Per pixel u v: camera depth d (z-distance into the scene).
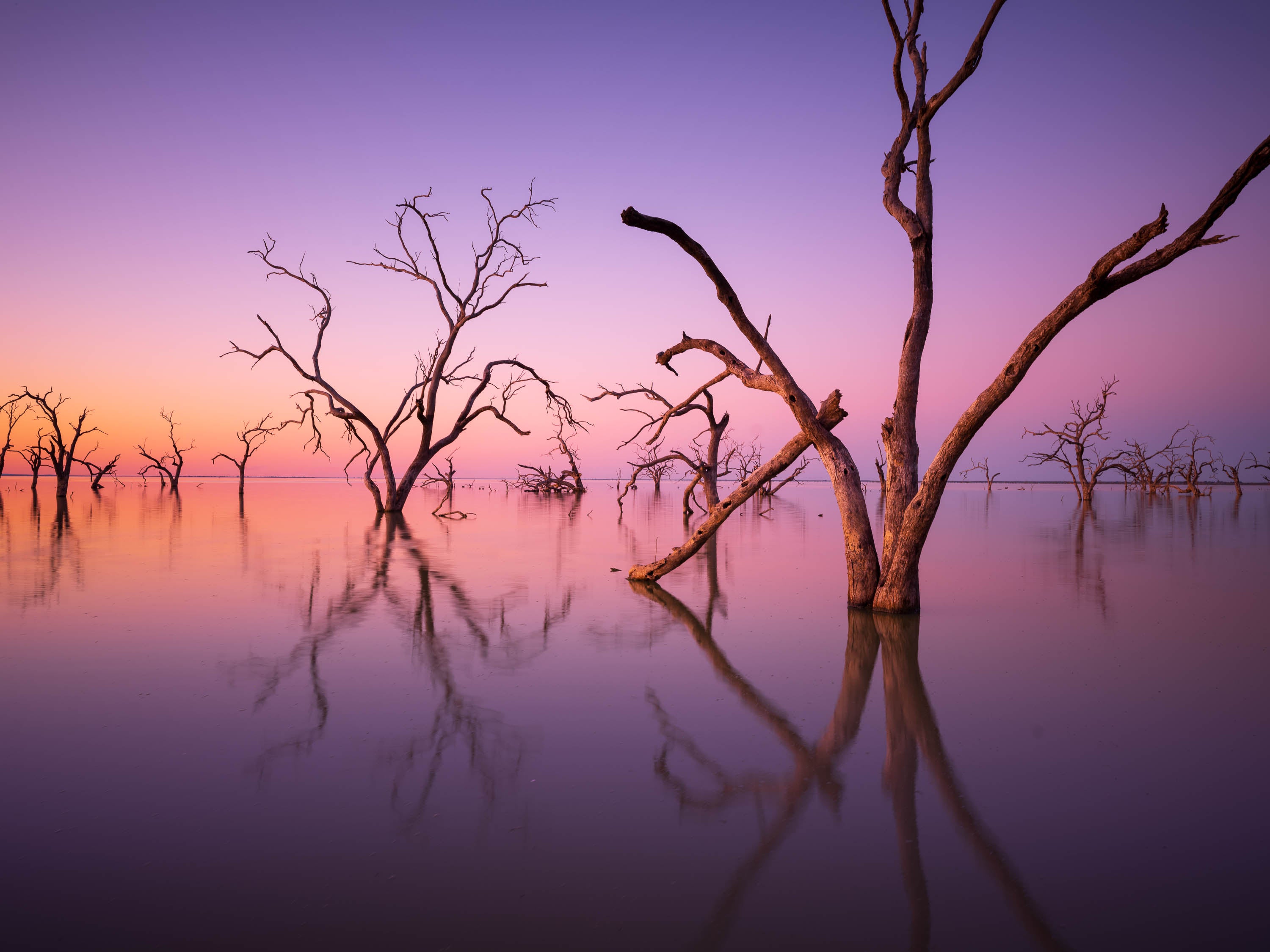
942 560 17.25
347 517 31.19
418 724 5.45
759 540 22.55
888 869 3.47
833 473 11.03
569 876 3.38
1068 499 62.47
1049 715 5.85
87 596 11.02
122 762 4.66
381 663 7.24
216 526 25.58
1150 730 5.48
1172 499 61.31
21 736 5.12
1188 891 3.28
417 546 19.38
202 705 5.85
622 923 3.01
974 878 3.39
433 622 9.39
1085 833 3.84
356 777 4.46
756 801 4.21
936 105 10.34
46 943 2.82
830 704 6.11
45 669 6.90
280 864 3.44
